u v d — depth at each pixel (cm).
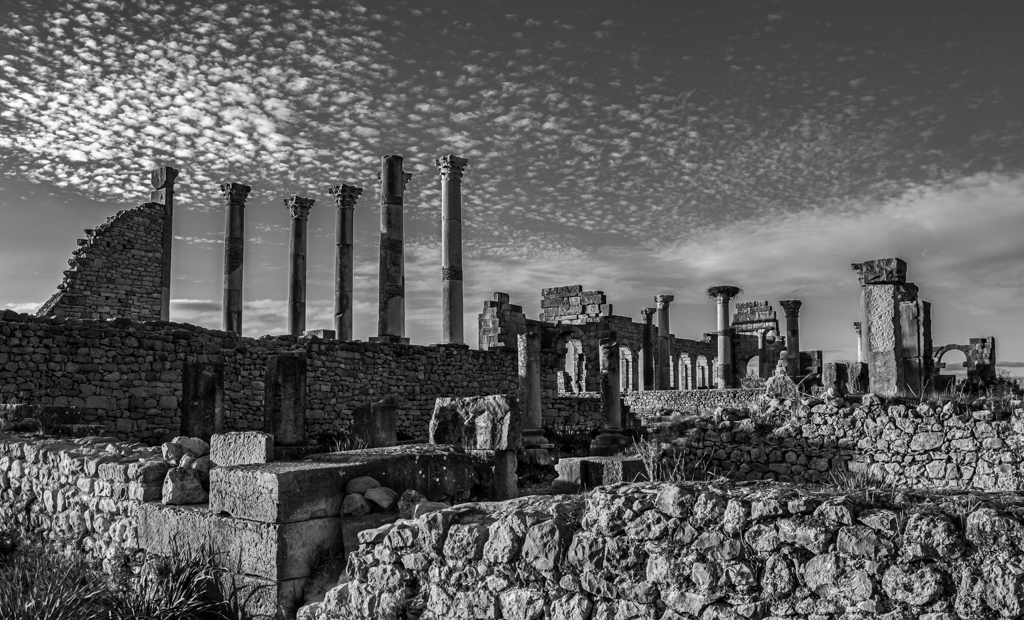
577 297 3778
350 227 2961
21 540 931
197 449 861
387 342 2467
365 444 1530
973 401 1224
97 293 2648
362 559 551
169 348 1872
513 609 459
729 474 1332
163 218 2841
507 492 923
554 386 2881
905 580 359
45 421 1217
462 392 2617
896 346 1634
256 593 623
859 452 1252
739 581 395
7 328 1636
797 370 4131
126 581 703
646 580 421
